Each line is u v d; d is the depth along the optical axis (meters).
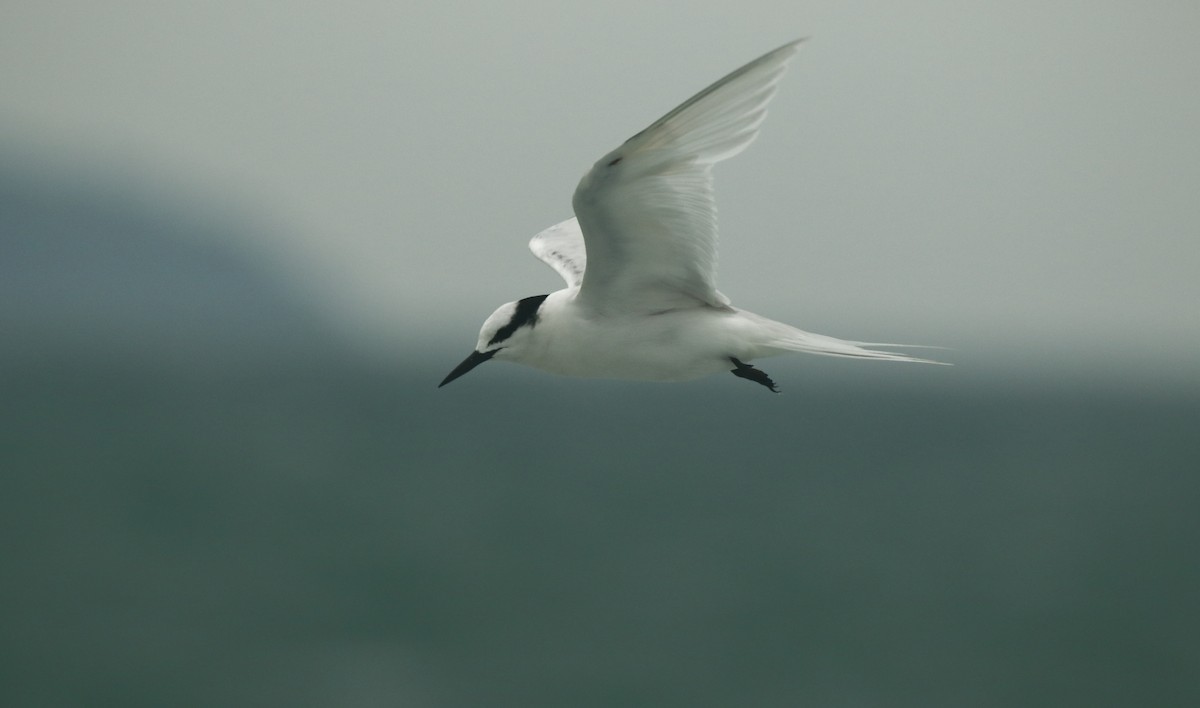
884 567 30.41
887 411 90.88
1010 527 36.75
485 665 22.02
